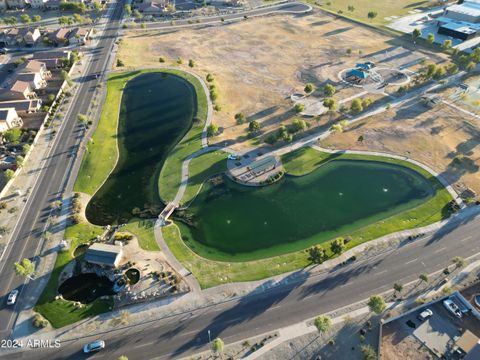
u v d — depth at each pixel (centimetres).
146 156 13112
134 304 8550
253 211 11056
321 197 11481
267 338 7919
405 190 11656
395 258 9581
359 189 11725
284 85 16950
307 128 14125
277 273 9244
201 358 7588
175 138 13962
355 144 13425
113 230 10381
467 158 12681
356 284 8981
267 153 13025
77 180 11950
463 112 14875
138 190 11769
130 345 7825
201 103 15738
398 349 7669
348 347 7750
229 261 9588
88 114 15012
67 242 9819
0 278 9031
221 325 8162
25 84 15762
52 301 8575
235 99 16038
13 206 10944
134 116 15150
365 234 10250
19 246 9806
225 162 12631
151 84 17188
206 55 19750
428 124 14275
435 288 8856
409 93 16150
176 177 12162
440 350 7631
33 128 14088
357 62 18675
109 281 9100
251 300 8644
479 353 7156
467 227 10362
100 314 8362
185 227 10544
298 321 8231
